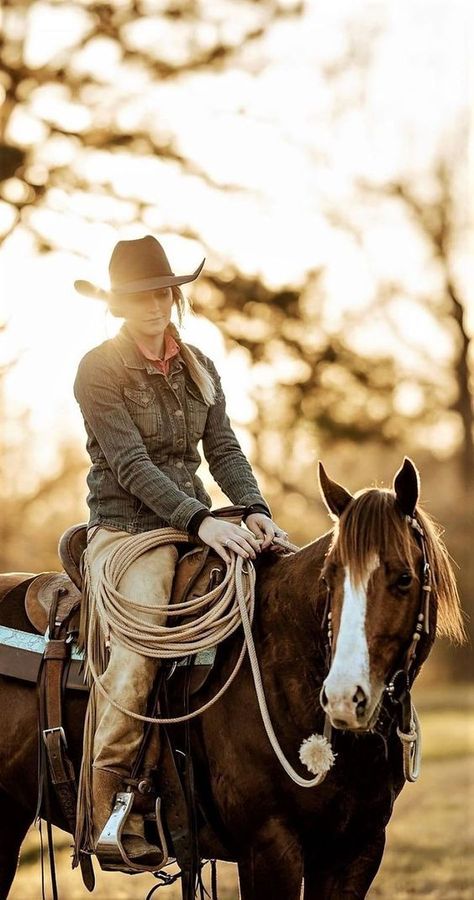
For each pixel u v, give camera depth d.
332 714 4.01
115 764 4.78
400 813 12.56
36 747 5.18
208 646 4.75
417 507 4.49
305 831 4.62
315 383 16.84
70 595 5.30
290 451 17.94
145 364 5.12
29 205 14.78
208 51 15.87
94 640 4.97
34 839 11.75
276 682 4.64
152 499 4.91
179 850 4.80
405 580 4.15
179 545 5.12
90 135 15.21
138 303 5.06
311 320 16.66
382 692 4.14
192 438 5.20
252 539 4.90
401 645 4.20
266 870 4.61
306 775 4.55
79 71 15.22
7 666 5.23
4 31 14.96
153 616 4.86
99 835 4.78
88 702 4.95
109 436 4.99
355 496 4.34
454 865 9.85
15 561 20.94
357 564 4.12
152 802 4.81
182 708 4.85
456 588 4.50
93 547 5.08
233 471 5.30
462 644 4.54
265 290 15.95
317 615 4.55
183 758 4.83
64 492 21.69
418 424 24.67
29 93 15.05
